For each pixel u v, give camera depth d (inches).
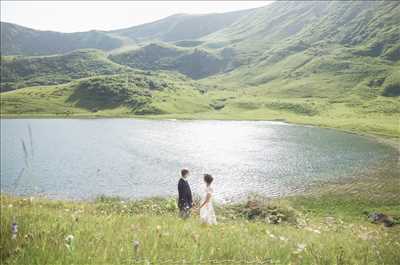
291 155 2901.1
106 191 1948.8
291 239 335.6
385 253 267.6
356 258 246.8
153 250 198.1
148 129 4992.6
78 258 164.4
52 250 168.2
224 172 2342.5
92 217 364.5
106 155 2992.1
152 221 394.3
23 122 6299.2
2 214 280.1
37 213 320.8
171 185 2064.5
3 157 2888.8
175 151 3147.1
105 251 178.7
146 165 2578.7
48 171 2410.2
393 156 2726.4
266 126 5226.4
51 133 4638.3
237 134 4320.9
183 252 206.4
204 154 2984.7
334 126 4800.7
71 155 2994.6
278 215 933.2
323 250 247.8
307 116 6427.2
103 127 5344.5
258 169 2411.4
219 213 984.9
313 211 1471.5
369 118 5152.6
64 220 301.6
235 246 240.7
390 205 1492.4
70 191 1939.0
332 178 2103.8
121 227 294.8
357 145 3309.5
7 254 166.2
